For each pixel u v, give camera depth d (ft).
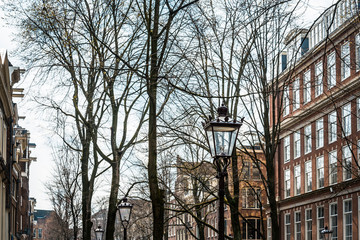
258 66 76.07
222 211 40.22
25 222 239.50
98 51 56.90
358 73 120.67
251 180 187.93
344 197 130.62
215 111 74.84
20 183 210.38
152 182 49.80
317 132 146.41
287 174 165.89
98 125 67.62
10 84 119.96
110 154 71.67
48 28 62.34
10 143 134.92
